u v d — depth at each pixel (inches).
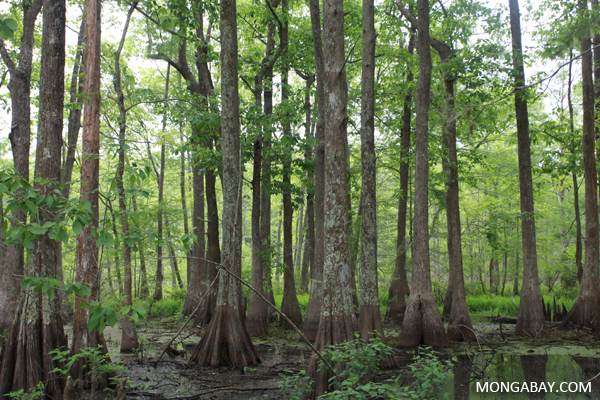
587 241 528.4
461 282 497.4
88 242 292.2
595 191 531.2
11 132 442.6
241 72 626.2
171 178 1130.7
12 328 260.4
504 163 856.3
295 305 577.3
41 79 282.5
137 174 188.5
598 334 489.7
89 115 300.0
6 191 155.6
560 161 677.3
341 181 305.6
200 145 558.6
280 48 602.9
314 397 264.4
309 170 650.8
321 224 508.7
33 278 175.0
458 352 419.8
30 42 456.1
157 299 797.2
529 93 528.1
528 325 498.0
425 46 466.6
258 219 571.8
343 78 317.1
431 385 187.5
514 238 843.4
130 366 361.4
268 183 604.7
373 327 363.6
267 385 308.2
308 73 738.2
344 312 289.4
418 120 465.1
